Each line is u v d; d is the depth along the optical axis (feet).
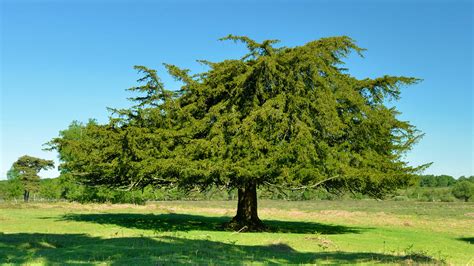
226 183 78.59
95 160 80.48
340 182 81.56
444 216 145.18
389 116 82.17
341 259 43.52
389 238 76.02
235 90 81.00
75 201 183.11
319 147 76.13
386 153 85.76
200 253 42.86
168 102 80.84
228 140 77.46
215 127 76.89
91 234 64.95
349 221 116.26
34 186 260.42
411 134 84.99
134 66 77.92
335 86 81.15
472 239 79.10
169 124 81.66
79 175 89.81
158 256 40.09
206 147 75.92
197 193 101.14
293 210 169.99
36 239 55.11
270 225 96.37
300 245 58.34
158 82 79.71
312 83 79.92
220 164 72.95
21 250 45.37
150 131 81.92
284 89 79.77
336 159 76.33
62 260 37.73
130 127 76.54
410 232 89.40
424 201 315.37
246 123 73.05
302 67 78.18
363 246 62.69
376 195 89.97
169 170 75.10
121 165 77.66
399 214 152.87
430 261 42.50
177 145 81.76
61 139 82.79
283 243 57.41
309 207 212.43
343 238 73.36
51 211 125.59
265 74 78.38
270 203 270.46
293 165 74.13
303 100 76.64
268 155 74.18
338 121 76.07
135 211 137.39
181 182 79.71
